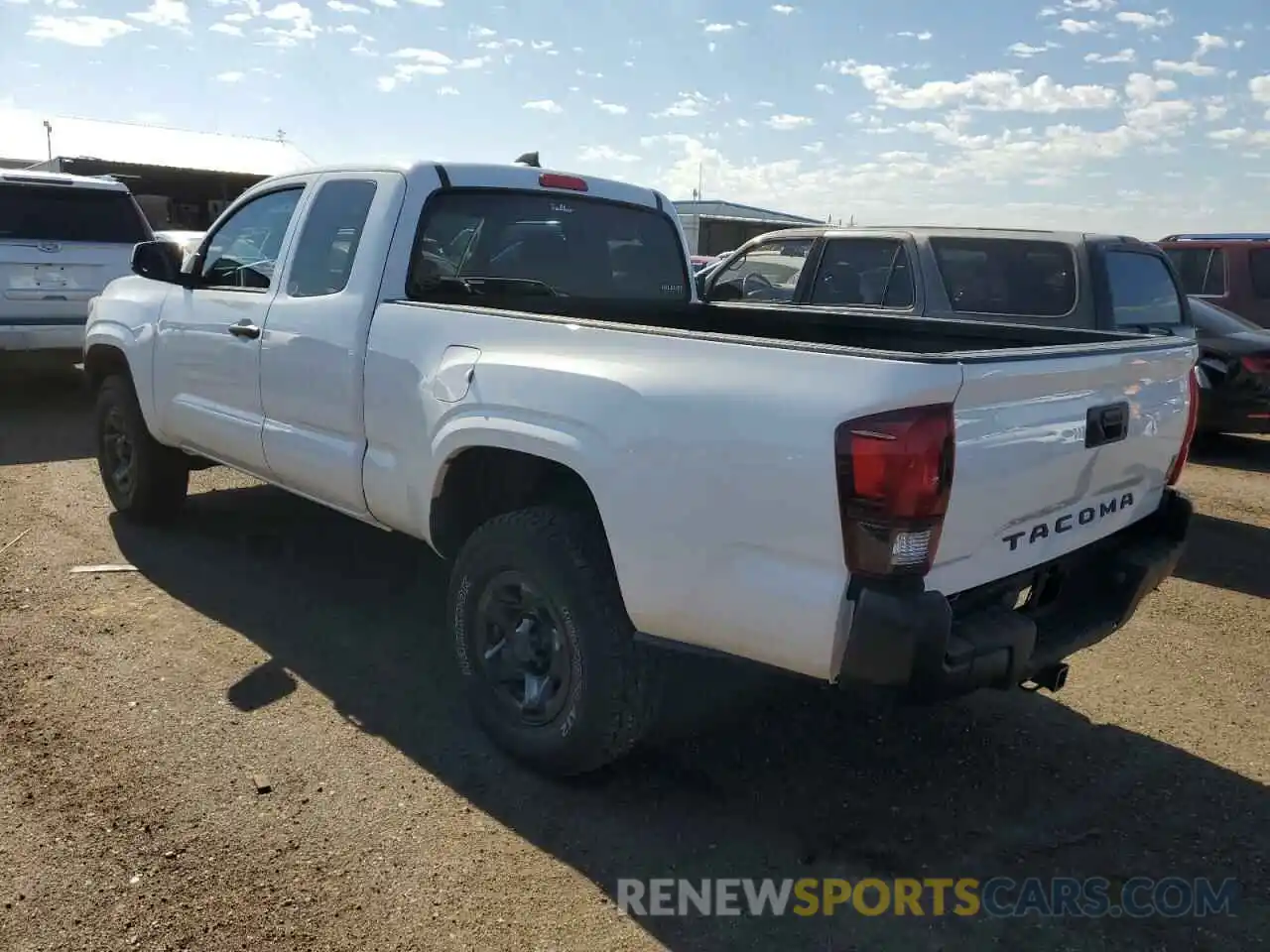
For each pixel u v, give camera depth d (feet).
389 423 12.95
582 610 10.53
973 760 12.20
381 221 13.69
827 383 8.79
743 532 9.21
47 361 30.96
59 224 31.24
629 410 9.94
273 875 9.50
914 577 8.65
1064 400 9.91
